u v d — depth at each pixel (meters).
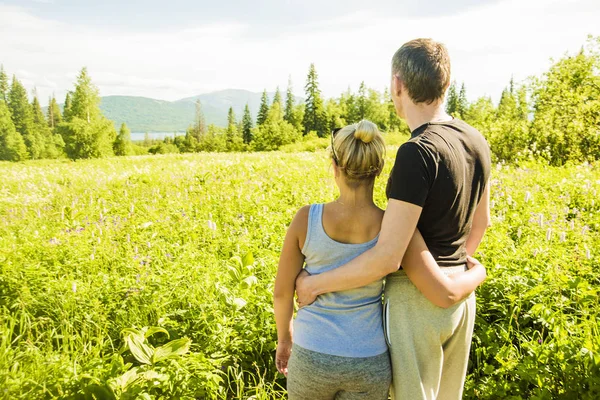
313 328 1.97
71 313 3.90
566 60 19.11
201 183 10.46
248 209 7.76
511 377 3.15
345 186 1.94
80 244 5.51
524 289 3.91
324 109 85.56
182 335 3.63
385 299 2.04
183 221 6.80
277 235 6.14
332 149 1.97
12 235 6.30
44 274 4.61
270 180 10.52
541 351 3.03
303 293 1.97
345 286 1.88
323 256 1.98
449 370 2.20
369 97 84.12
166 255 5.09
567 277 3.93
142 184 10.92
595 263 4.56
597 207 7.35
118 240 6.00
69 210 7.89
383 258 1.79
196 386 2.91
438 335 1.98
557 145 14.89
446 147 1.86
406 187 1.79
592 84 18.38
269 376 3.43
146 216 7.34
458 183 1.88
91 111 64.00
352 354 1.91
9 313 3.89
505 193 7.98
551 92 18.83
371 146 1.88
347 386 1.93
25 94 119.38
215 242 5.88
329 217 1.97
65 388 2.73
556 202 7.53
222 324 3.68
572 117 15.32
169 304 4.05
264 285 4.40
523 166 11.66
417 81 1.96
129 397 2.57
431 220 1.91
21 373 2.85
